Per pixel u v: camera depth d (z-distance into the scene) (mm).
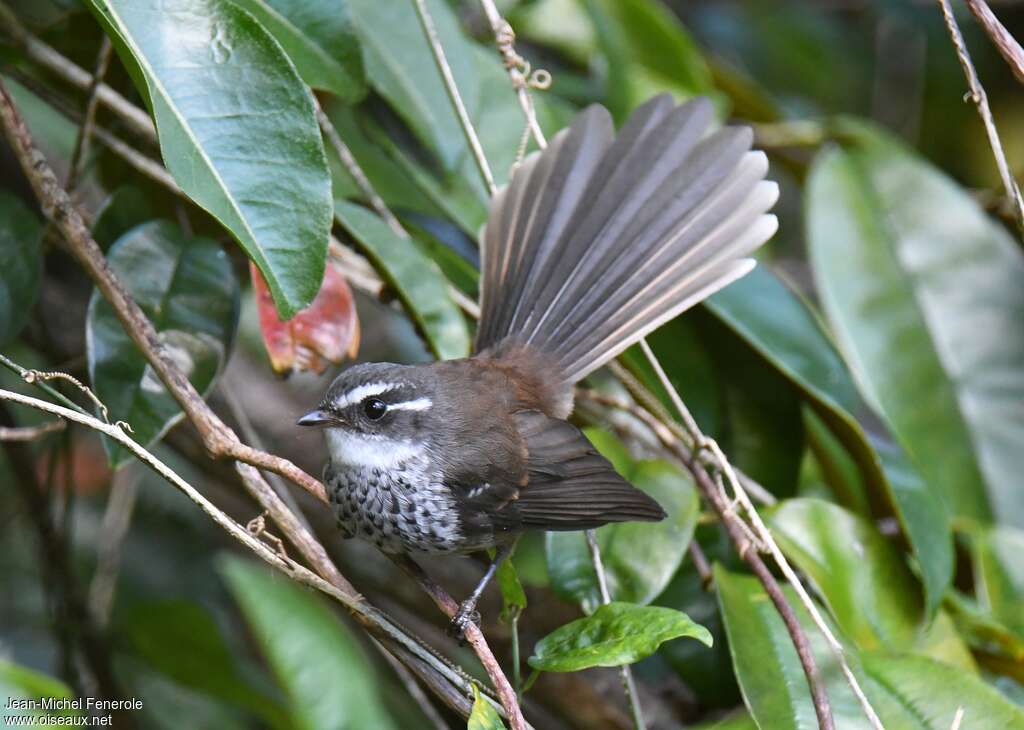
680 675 9352
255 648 11172
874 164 11242
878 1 14359
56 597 10430
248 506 11359
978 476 10227
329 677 7906
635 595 8422
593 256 8992
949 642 8891
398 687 10805
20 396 6844
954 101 14328
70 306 10992
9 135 7754
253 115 7090
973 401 10445
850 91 14844
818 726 7465
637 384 9328
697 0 15031
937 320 10672
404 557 8148
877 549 9000
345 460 8062
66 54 9648
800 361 9703
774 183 8898
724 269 8617
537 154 9344
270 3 8438
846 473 10008
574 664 6957
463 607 7766
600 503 8008
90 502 12125
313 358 8477
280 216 7027
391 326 12930
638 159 9156
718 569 8594
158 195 9438
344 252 9352
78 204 9094
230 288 8578
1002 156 8023
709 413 9906
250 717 11305
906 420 10367
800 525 8961
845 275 10797
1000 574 9531
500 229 9219
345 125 10125
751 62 14781
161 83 7035
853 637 8586
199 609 10055
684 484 8805
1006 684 9359
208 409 7559
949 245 10906
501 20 9211
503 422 8258
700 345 10109
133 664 11281
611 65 11578
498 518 8102
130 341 8164
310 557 7340
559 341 8891
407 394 8125
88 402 10148
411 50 9664
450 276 10008
